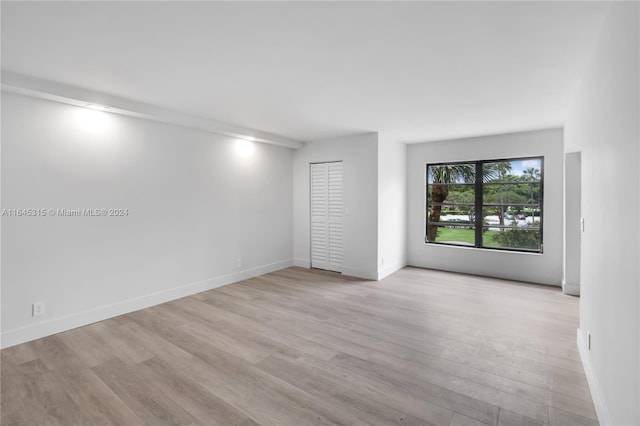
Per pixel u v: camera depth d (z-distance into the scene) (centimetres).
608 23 183
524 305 400
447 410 207
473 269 557
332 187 567
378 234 518
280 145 569
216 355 279
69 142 330
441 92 323
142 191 391
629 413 142
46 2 175
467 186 571
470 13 187
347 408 210
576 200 434
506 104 362
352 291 460
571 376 244
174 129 423
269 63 257
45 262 316
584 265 266
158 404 214
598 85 210
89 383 238
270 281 512
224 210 489
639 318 129
